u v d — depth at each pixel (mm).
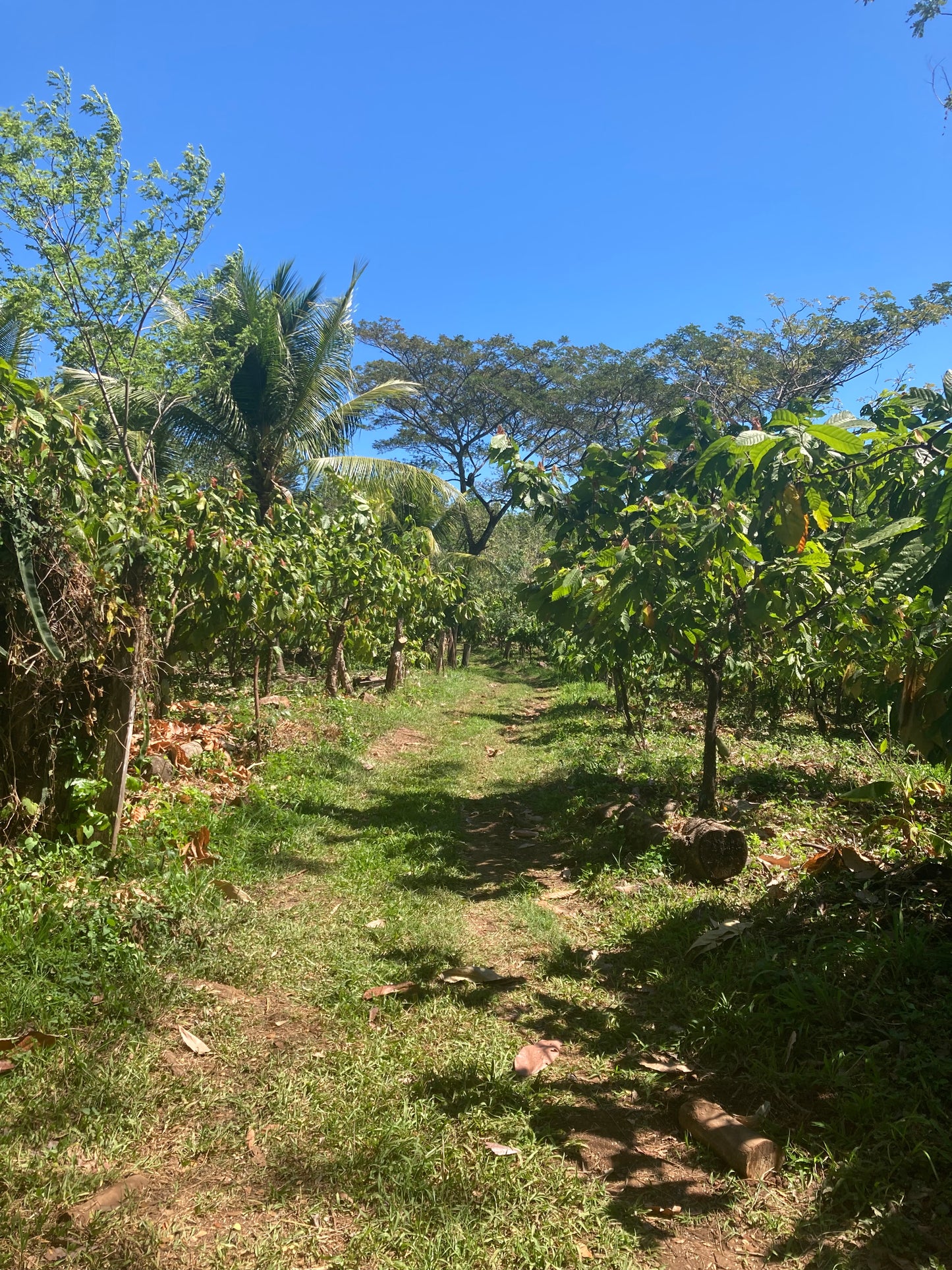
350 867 5734
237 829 5938
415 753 10680
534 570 7750
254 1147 2779
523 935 4820
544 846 6746
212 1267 2271
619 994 4078
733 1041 3453
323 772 8250
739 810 6613
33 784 4660
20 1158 2609
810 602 5844
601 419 31500
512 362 32031
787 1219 2535
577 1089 3242
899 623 5887
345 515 11508
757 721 11328
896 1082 3061
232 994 3842
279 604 7871
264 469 15625
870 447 5465
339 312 15312
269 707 10344
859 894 4527
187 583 6867
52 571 4406
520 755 10758
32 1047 3176
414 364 31672
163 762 6516
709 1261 2395
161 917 4230
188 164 11062
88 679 4828
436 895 5340
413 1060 3359
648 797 7438
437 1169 2699
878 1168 2660
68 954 3715
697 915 4805
